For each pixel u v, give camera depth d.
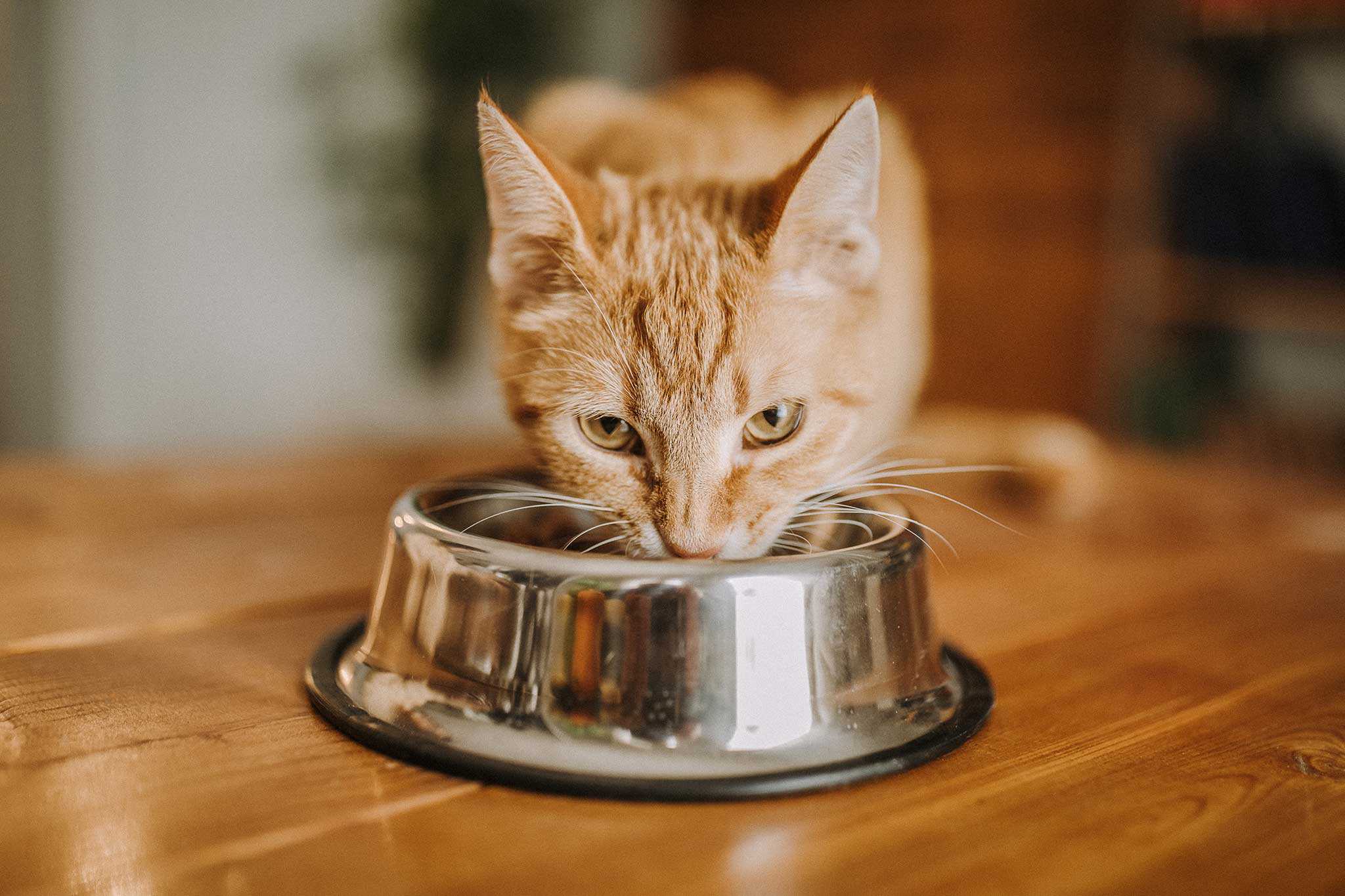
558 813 0.78
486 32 4.42
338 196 4.54
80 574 1.45
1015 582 1.58
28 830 0.73
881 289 1.55
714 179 1.58
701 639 0.85
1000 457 2.12
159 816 0.76
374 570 1.53
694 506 1.29
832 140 1.23
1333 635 1.34
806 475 1.39
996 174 4.08
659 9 5.35
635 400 1.30
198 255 4.24
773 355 1.30
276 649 1.16
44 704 0.97
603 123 2.02
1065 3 3.82
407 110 4.63
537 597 0.87
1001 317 4.13
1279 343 4.17
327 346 4.74
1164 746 0.96
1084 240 3.85
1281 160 3.64
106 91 3.85
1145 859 0.74
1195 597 1.51
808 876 0.70
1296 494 2.37
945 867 0.72
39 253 3.92
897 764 0.86
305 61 4.39
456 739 0.86
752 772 0.82
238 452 2.56
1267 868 0.74
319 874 0.69
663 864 0.71
